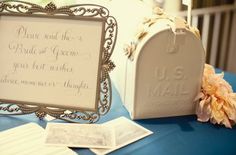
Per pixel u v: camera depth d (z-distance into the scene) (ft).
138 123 2.79
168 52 2.70
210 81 2.90
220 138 2.62
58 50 2.63
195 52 2.77
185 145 2.50
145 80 2.74
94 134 2.56
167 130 2.70
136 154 2.35
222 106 2.79
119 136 2.55
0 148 2.32
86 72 2.61
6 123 2.67
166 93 2.84
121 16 3.34
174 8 4.74
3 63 2.67
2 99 2.68
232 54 7.37
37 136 2.49
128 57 2.84
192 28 2.77
